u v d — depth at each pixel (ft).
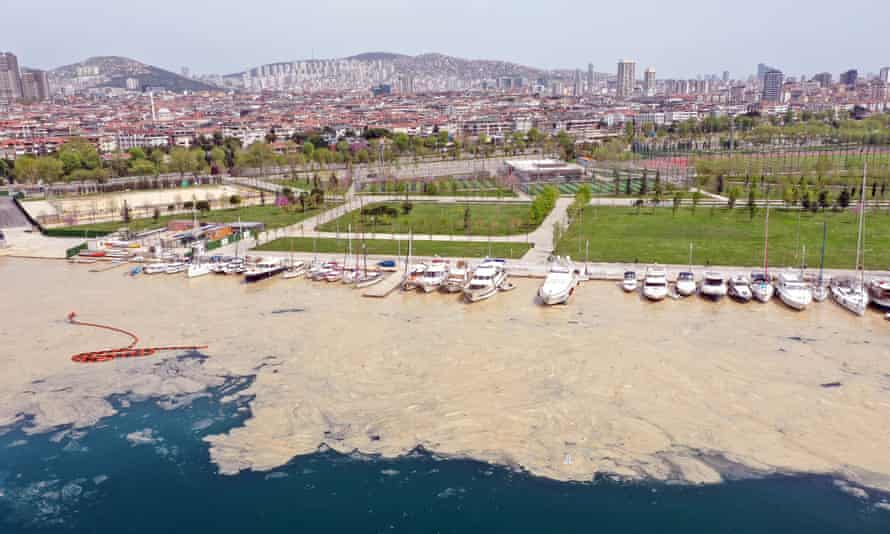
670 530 249.75
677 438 299.99
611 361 374.02
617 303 476.13
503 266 551.18
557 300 469.98
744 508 258.78
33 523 263.29
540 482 276.21
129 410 339.16
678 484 272.31
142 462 297.53
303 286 540.93
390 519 260.01
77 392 358.02
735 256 575.79
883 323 427.33
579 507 262.26
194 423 325.21
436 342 409.08
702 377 353.51
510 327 432.66
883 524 248.93
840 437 298.15
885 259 551.59
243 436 312.71
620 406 326.44
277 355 397.80
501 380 355.56
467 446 299.17
